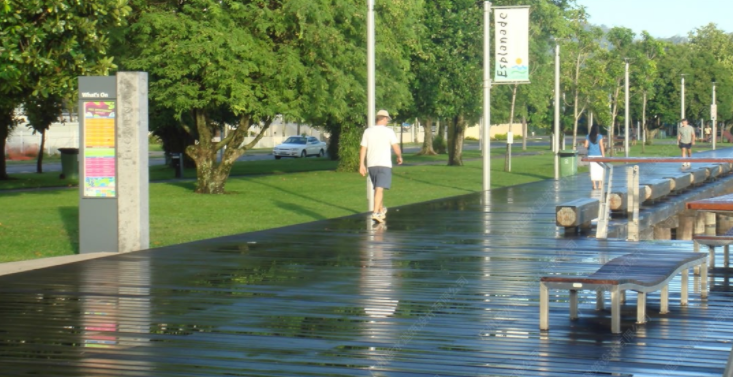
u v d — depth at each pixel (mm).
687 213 33594
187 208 30828
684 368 8891
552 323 11078
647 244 19156
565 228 21719
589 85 73375
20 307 12203
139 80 18391
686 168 49594
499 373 8781
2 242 21391
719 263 16516
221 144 38281
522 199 32344
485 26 37688
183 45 33125
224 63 33438
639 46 93125
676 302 12523
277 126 129750
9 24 21953
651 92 92812
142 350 9766
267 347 9898
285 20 35094
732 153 76188
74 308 12133
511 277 14719
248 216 28109
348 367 9039
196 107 34688
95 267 15922
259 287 13805
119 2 24250
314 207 31469
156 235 22625
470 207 28969
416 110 61094
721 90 121562
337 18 37875
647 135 117562
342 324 11094
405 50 53344
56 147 91125
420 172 55031
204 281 14359
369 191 28062
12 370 8938
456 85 59500
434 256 17344
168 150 62812
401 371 8883
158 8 35000
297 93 36562
